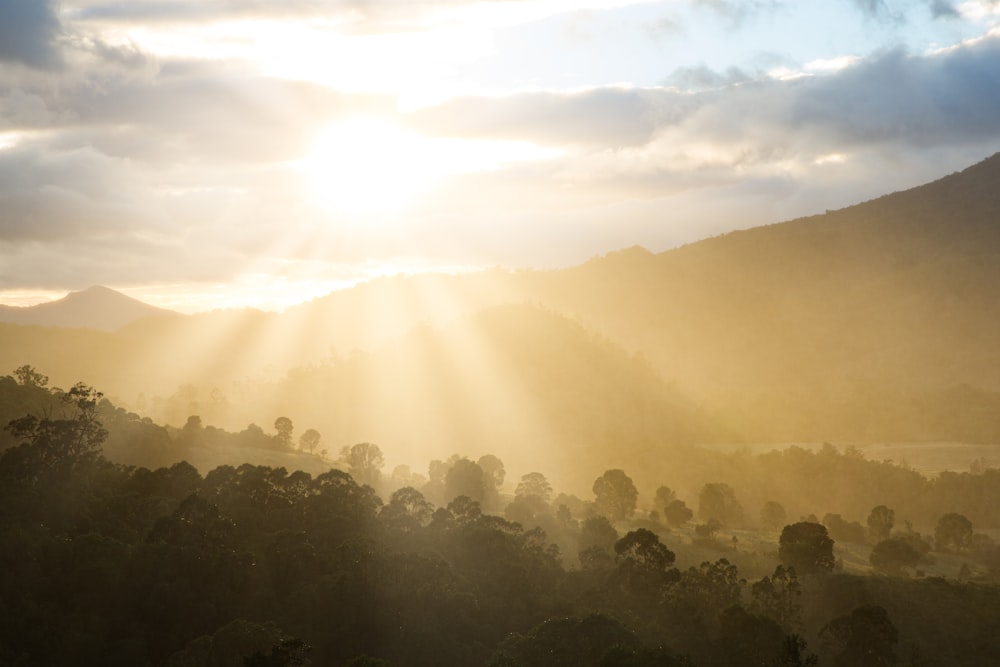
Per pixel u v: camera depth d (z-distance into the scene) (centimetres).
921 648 15812
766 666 14662
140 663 12862
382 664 11906
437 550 16962
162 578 13900
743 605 16638
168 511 16462
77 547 14238
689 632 15512
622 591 16712
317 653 13550
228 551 14725
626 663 12769
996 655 15500
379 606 14375
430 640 13925
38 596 13425
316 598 14212
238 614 13950
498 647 13988
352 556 15150
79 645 12781
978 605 16888
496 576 16225
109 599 13588
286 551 15262
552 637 13900
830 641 15838
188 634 13375
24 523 14762
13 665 12181
